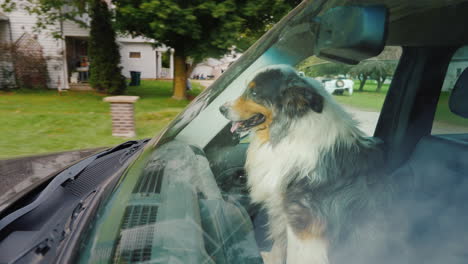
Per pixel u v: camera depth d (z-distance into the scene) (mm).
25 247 1200
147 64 25141
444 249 999
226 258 926
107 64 14672
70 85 16672
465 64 1561
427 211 1113
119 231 948
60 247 1024
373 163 1222
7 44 14914
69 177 1740
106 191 1183
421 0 1199
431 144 1489
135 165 1234
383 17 909
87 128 7258
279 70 1152
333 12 1002
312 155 1117
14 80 15281
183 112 1366
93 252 903
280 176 1102
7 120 7918
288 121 1141
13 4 12625
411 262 985
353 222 1052
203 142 1218
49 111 9445
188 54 10125
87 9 13852
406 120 1530
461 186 1204
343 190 1099
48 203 1529
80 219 1100
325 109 1174
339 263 978
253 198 1103
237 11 8297
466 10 1299
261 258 960
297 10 1215
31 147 5730
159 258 872
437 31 1410
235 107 1186
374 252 1003
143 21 8883
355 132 1258
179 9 7715
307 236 1014
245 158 1163
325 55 1065
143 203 1034
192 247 911
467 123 1575
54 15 12992
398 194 1198
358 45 914
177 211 1005
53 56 16156
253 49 1304
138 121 7945
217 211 1040
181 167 1156
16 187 3119
